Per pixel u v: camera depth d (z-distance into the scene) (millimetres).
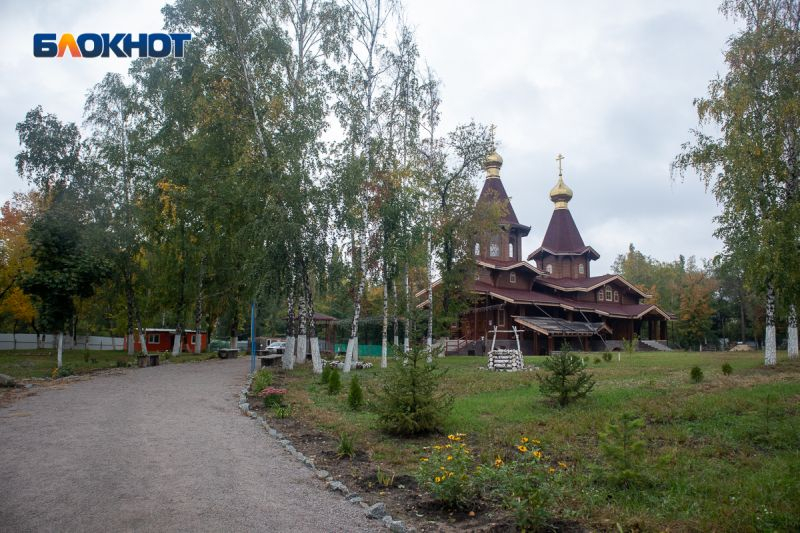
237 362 29281
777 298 20844
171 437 9641
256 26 22875
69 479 7023
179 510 5941
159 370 23188
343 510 6094
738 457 7613
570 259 52469
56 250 21562
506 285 45000
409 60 24734
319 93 22656
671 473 6801
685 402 11398
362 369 24203
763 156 18594
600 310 46344
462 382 17812
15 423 10828
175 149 27922
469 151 28828
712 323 68000
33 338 49969
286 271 21859
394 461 8078
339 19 23250
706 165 20312
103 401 13781
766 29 19391
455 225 28797
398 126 25141
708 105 20203
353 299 23766
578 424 9883
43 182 30578
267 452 8727
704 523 5145
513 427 9930
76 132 31109
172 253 31578
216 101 21969
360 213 22688
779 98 18781
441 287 32406
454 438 7320
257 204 21500
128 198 29750
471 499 6234
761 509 5434
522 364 23422
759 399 11445
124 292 32812
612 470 6762
